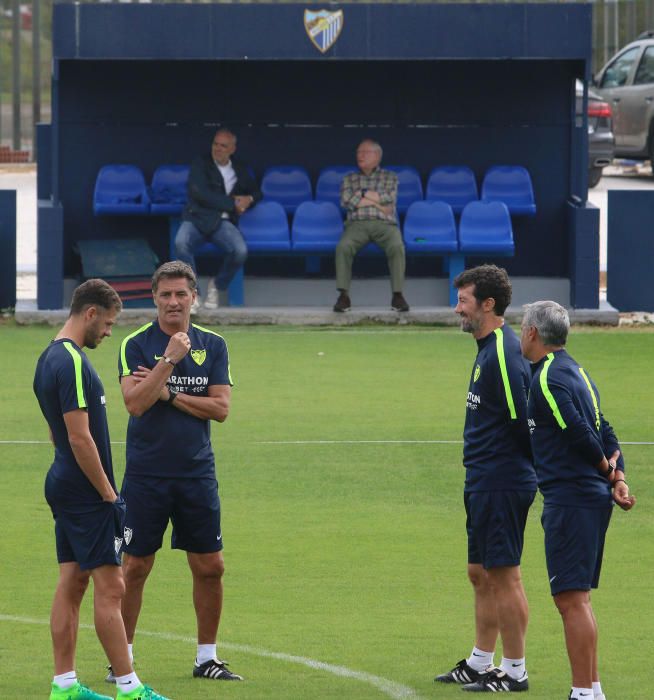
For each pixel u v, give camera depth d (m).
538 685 24.50
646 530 35.28
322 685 24.22
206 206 63.62
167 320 24.98
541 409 23.06
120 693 22.80
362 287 67.69
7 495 37.69
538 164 68.69
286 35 62.03
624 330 63.59
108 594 22.92
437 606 29.27
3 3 143.75
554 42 62.56
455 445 43.41
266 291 67.62
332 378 53.06
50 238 63.66
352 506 37.12
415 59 62.28
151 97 67.88
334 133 68.69
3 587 30.11
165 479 24.78
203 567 24.95
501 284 24.58
